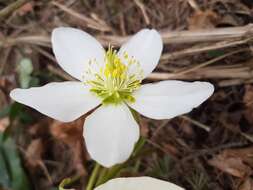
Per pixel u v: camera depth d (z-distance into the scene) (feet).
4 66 0.93
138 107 0.64
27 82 0.90
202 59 0.82
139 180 0.62
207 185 0.76
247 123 0.78
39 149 0.88
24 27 0.94
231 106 0.79
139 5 0.88
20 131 0.89
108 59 0.67
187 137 0.80
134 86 0.65
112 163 0.59
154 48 0.69
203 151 0.78
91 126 0.62
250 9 0.82
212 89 0.61
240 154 0.76
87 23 0.91
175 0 0.87
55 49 0.68
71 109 0.64
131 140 0.60
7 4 0.95
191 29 0.84
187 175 0.77
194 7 0.84
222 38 0.78
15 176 0.85
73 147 0.87
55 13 0.93
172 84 0.64
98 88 0.66
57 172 0.87
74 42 0.69
